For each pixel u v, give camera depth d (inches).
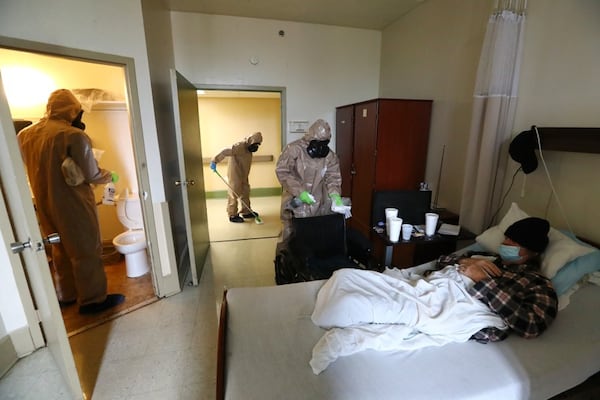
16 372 64.7
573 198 66.9
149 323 81.2
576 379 45.0
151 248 88.8
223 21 129.0
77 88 108.1
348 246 90.4
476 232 85.4
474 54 94.0
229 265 117.7
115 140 117.8
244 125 222.2
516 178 80.3
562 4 66.8
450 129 106.0
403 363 44.3
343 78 148.5
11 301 66.0
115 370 65.3
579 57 64.4
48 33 65.2
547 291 51.6
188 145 101.0
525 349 46.5
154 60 88.9
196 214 109.5
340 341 45.3
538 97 73.7
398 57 135.3
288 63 139.9
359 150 126.6
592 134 59.0
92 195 83.7
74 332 76.8
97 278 85.0
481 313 52.2
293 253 81.0
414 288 56.8
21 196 45.8
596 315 52.1
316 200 100.6
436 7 109.5
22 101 102.7
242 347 47.5
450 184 107.3
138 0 76.3
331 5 119.0
